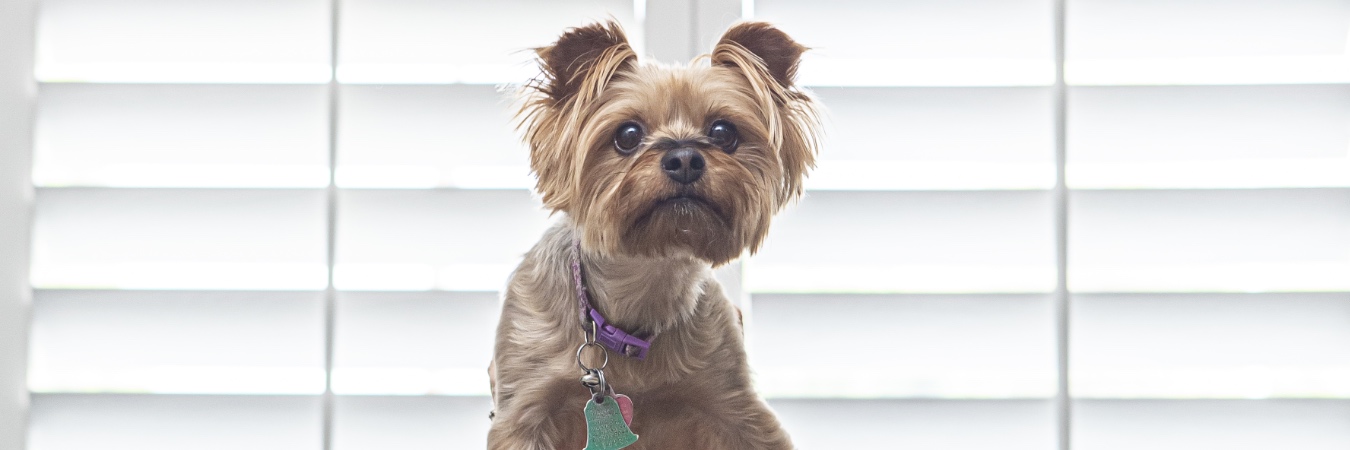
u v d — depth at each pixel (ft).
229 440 6.50
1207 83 6.47
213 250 6.48
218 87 6.52
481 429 6.49
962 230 6.53
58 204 6.48
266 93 6.51
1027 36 6.61
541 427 5.24
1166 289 6.45
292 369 6.50
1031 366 6.54
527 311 5.27
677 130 4.88
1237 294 6.44
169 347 6.48
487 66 6.61
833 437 6.55
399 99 6.52
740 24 5.35
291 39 6.61
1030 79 6.58
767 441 5.30
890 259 6.55
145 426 6.49
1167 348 6.50
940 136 6.56
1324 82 6.44
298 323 6.49
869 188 6.50
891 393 6.56
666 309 5.16
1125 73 6.56
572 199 5.02
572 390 5.17
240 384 6.51
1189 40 6.56
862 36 6.64
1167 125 6.52
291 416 6.49
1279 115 6.49
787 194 5.36
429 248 6.51
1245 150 6.50
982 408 6.55
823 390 6.57
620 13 6.66
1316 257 6.46
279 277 6.50
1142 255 6.50
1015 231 6.51
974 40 6.63
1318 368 6.46
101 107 6.53
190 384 6.50
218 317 6.49
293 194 6.47
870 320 6.55
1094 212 6.50
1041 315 6.52
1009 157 6.55
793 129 5.31
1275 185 6.44
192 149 6.52
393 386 6.51
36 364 6.50
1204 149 6.51
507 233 6.52
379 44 6.61
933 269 6.55
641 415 5.32
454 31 6.64
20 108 6.45
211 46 6.59
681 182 4.72
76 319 6.50
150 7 6.61
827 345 6.56
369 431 6.51
